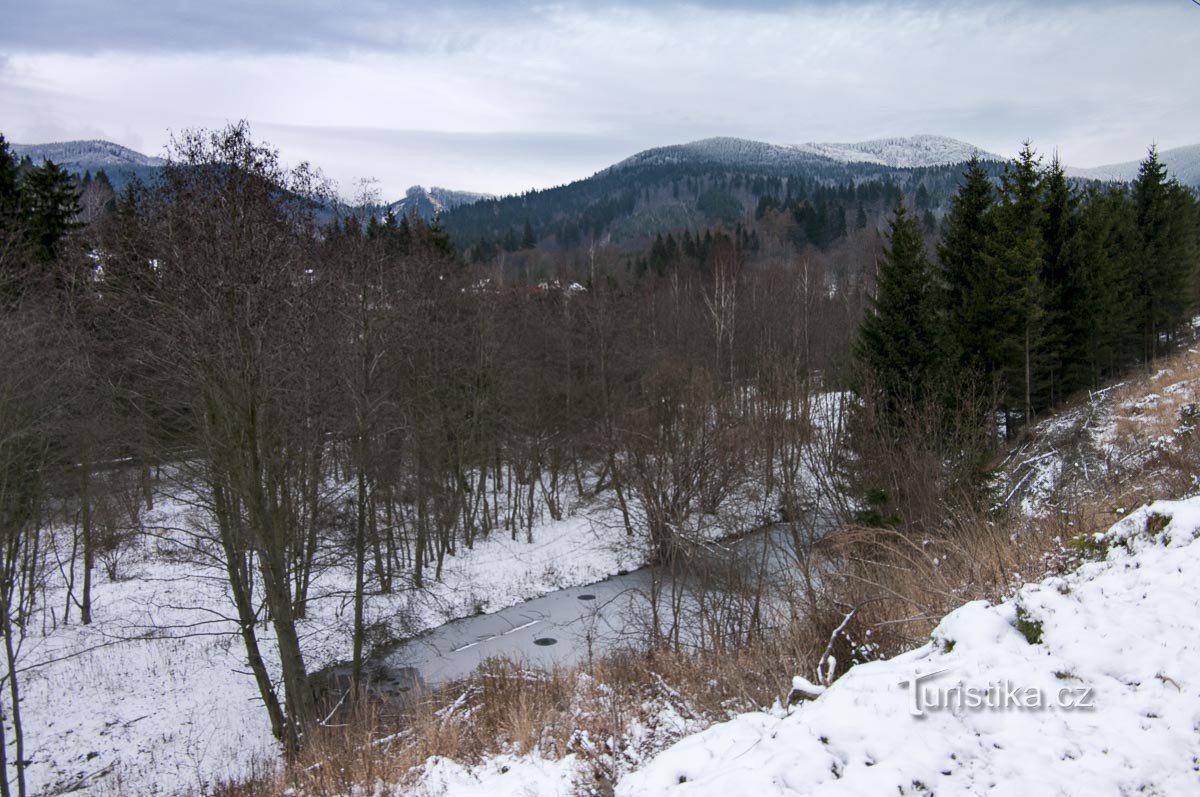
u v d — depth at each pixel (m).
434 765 8.82
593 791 7.32
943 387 23.25
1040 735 4.59
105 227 21.38
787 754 4.80
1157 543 6.76
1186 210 37.47
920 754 4.58
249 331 15.74
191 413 17.81
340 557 20.86
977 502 16.28
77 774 16.27
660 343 41.72
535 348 37.06
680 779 5.29
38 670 19.94
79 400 20.94
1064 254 29.06
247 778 13.27
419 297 27.02
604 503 35.97
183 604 24.80
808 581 13.88
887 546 12.53
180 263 15.17
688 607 20.73
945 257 30.55
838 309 51.59
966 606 6.33
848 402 27.66
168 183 16.00
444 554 31.36
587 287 44.88
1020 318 26.06
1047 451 21.30
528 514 33.91
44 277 23.83
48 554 28.42
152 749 17.22
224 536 17.12
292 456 21.31
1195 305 41.97
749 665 9.85
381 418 23.41
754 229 96.44
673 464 23.58
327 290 20.45
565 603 26.67
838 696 5.57
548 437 36.12
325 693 19.42
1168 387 22.11
